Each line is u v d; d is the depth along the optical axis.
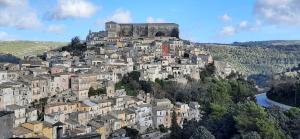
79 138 106.88
